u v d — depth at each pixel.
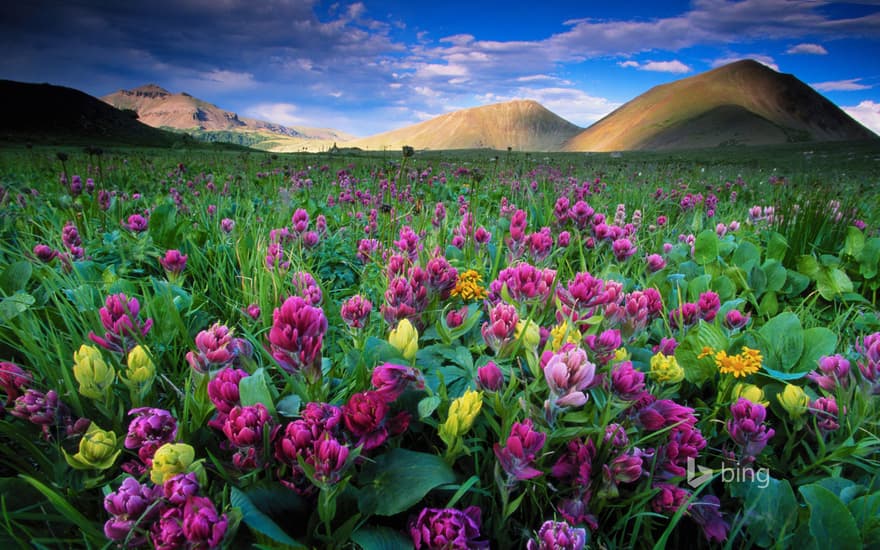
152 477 1.26
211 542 1.11
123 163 12.47
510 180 8.96
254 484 1.42
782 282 3.79
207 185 8.01
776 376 2.15
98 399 1.60
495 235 4.67
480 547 1.35
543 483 1.56
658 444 1.67
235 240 3.79
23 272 2.71
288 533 1.35
